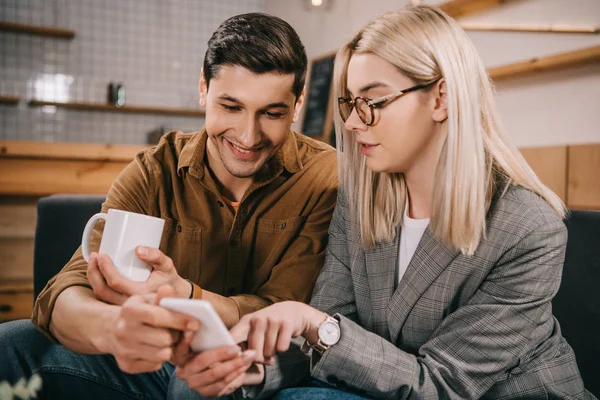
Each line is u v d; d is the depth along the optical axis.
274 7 5.07
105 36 4.78
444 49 1.05
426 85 1.06
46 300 1.13
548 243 1.04
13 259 2.77
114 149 2.74
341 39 3.95
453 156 1.04
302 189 1.48
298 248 1.45
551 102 2.41
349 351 0.99
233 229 1.43
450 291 1.09
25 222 2.79
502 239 1.05
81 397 1.23
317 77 4.10
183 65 5.03
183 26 5.00
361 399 0.96
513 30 2.55
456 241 1.05
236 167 1.32
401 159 1.10
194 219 1.45
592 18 2.19
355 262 1.25
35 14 4.59
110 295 1.02
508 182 1.09
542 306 1.05
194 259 1.45
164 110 4.71
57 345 1.22
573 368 1.11
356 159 1.24
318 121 3.96
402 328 1.15
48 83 4.63
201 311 0.77
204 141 1.43
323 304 1.26
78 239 1.77
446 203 1.05
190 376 0.88
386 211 1.20
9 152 2.59
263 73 1.21
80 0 4.69
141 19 4.87
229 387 0.91
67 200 1.79
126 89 4.87
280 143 1.32
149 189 1.44
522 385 1.07
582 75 2.26
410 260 1.16
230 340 0.83
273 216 1.46
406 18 1.08
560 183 2.27
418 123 1.08
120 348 0.86
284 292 1.37
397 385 0.99
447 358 1.03
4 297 2.73
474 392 1.02
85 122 4.69
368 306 1.23
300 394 0.97
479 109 1.07
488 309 1.04
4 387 1.00
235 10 5.18
